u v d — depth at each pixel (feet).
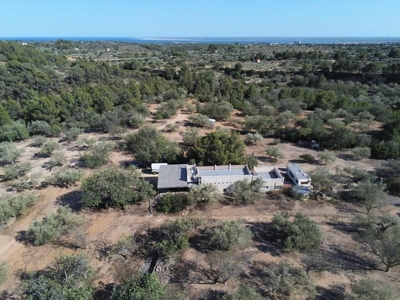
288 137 213.87
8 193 141.18
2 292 87.25
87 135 216.74
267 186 139.23
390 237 98.27
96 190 125.80
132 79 373.81
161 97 300.61
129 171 140.26
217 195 128.77
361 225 115.44
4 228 116.37
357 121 243.40
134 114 237.45
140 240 110.32
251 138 202.08
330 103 278.67
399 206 128.77
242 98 313.94
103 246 107.14
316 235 100.94
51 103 233.76
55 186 148.66
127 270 96.37
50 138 211.41
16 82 284.41
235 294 78.43
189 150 167.22
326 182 138.00
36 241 106.22
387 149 179.11
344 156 184.65
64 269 84.53
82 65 371.97
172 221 117.19
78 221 116.47
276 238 108.68
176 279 90.84
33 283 77.87
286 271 85.25
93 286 88.33
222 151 151.94
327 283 87.71
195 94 331.77
